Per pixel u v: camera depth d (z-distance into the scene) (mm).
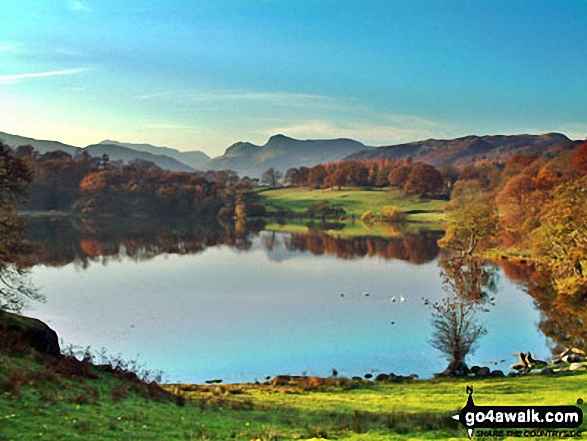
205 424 17344
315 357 40156
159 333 45969
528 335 44406
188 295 61656
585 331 44938
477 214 88750
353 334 46000
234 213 189750
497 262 84750
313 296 61906
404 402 25266
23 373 19078
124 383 22250
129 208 181625
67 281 68812
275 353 40875
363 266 86062
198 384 33125
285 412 21578
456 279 43812
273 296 61844
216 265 85688
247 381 35000
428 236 133375
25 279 65312
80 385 20062
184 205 183125
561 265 62062
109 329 46844
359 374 36469
